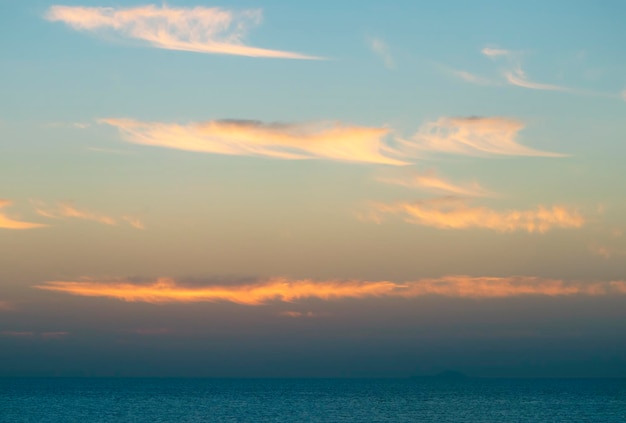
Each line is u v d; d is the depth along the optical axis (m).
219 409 196.25
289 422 153.50
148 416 169.62
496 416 169.75
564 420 158.00
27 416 168.75
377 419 161.75
